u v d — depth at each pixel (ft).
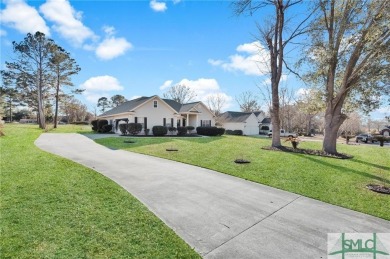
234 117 152.15
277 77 49.21
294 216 16.70
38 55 114.01
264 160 35.78
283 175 27.73
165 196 19.75
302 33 46.62
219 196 20.25
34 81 118.11
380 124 226.99
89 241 12.07
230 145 53.16
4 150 37.60
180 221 15.20
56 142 55.42
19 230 12.78
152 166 31.24
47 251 11.02
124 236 12.75
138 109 85.10
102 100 272.72
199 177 26.21
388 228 15.24
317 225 15.37
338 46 43.29
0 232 12.46
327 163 34.99
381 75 38.06
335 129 45.34
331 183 25.27
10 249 11.03
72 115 215.72
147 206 17.37
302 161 35.73
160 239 12.65
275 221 15.76
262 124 163.53
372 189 23.36
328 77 45.50
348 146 69.97
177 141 59.47
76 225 13.64
